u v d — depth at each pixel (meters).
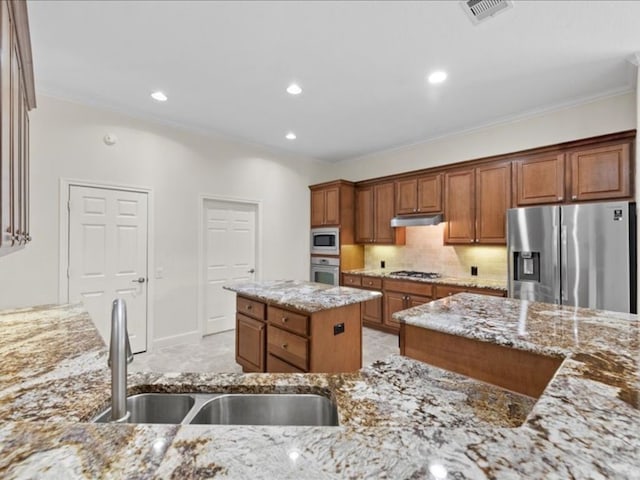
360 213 5.07
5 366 1.17
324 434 0.58
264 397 1.04
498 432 0.59
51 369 1.14
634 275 2.50
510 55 2.46
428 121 3.80
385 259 5.02
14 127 1.32
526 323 1.43
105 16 2.03
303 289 2.80
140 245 3.58
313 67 2.64
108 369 1.15
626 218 2.52
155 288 3.68
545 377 1.15
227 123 3.86
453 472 0.48
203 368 3.16
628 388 0.79
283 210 5.03
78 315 1.95
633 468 0.49
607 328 1.35
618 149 2.80
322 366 2.26
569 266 2.78
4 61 1.05
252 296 2.75
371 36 2.24
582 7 1.94
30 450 0.54
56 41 2.28
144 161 3.60
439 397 0.97
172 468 0.50
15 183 1.36
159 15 2.03
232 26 2.14
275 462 0.51
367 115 3.61
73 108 3.14
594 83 2.88
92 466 0.50
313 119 3.75
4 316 1.93
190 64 2.59
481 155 3.96
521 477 0.47
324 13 2.01
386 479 0.47
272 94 3.12
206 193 4.14
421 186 4.27
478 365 1.32
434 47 2.37
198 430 0.60
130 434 0.59
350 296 2.45
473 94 3.11
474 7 1.96
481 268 3.99
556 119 3.37
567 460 0.51
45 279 2.99
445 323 1.44
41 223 2.96
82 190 3.19
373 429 0.60
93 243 3.26
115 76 2.78
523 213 3.06
